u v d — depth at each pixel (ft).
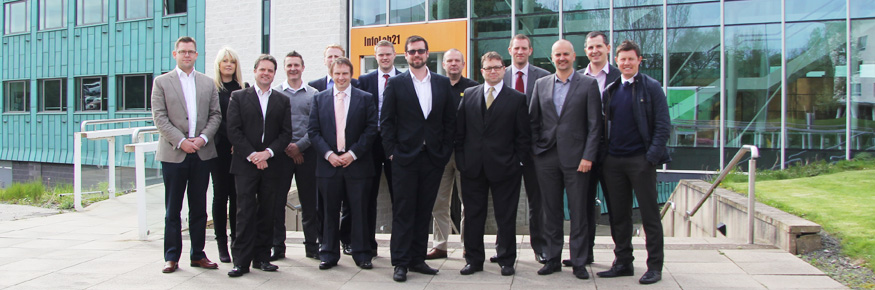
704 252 19.47
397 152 17.04
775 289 15.10
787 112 40.14
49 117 69.72
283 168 17.97
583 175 16.38
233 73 19.08
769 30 40.22
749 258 18.44
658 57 42.19
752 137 40.78
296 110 19.48
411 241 17.08
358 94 17.76
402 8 47.96
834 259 17.94
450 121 17.38
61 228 25.39
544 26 44.47
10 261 19.25
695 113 41.73
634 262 18.38
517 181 17.19
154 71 61.26
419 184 17.29
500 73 16.71
